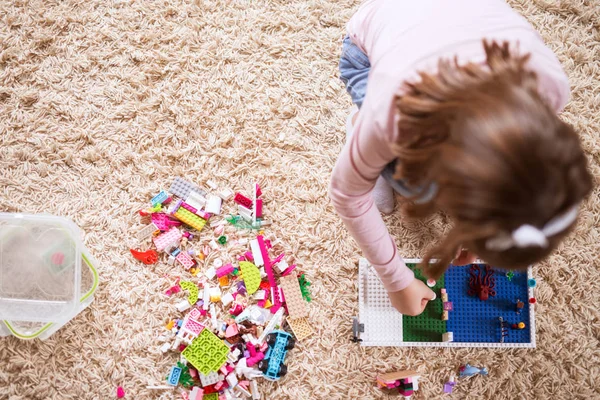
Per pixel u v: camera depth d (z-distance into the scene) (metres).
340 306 1.14
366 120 0.61
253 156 1.19
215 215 1.17
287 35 1.21
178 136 1.19
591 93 1.20
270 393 1.12
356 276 1.15
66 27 1.21
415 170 0.55
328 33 1.21
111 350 1.12
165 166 1.18
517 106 0.47
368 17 0.73
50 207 1.16
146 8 1.22
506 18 0.60
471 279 1.12
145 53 1.21
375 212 0.78
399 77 0.58
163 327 1.13
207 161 1.18
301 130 1.19
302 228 1.17
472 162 0.47
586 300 1.15
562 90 0.59
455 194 0.50
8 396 1.10
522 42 0.59
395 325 1.12
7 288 1.06
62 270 1.06
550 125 0.47
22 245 1.06
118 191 1.17
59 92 1.20
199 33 1.22
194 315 1.12
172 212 1.14
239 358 1.11
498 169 0.46
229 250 1.15
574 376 1.14
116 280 1.14
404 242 1.15
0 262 1.06
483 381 1.13
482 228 0.50
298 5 1.22
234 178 1.18
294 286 1.13
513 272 1.13
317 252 1.16
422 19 0.61
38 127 1.19
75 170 1.18
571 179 0.49
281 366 1.10
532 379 1.14
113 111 1.19
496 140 0.46
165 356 1.12
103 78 1.21
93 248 1.15
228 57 1.21
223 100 1.20
